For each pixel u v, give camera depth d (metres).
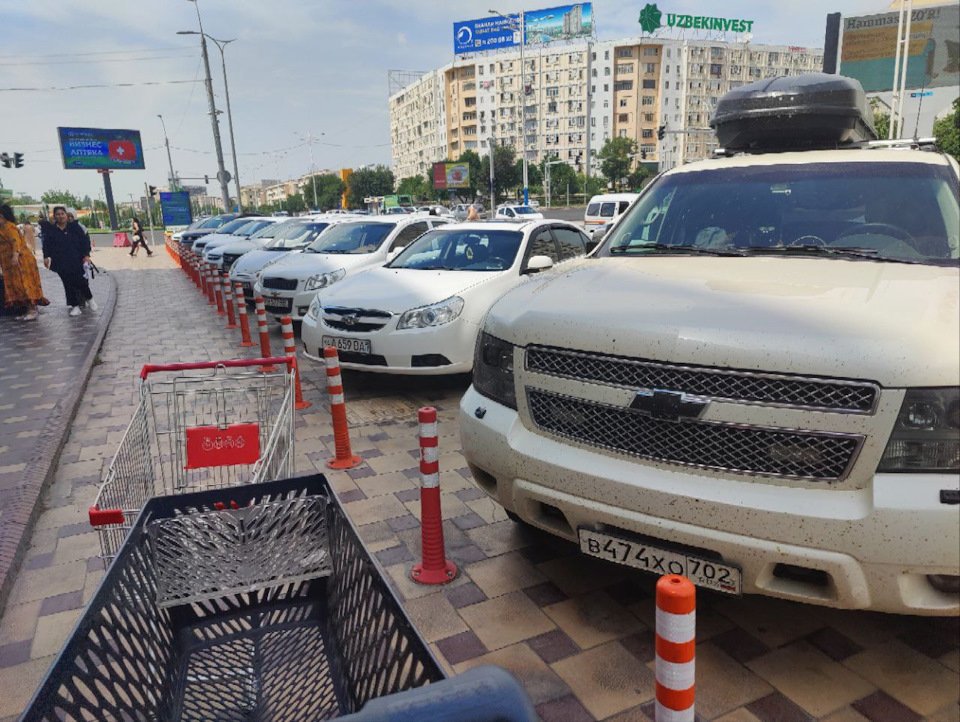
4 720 2.40
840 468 2.04
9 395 6.72
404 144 164.38
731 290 2.57
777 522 2.07
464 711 0.75
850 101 4.02
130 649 1.76
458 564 3.29
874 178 3.33
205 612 2.20
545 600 2.97
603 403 2.40
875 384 1.98
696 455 2.23
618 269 3.15
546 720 2.26
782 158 3.71
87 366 7.76
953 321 2.10
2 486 4.35
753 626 2.71
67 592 3.24
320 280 8.95
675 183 3.85
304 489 2.26
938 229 2.96
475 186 87.50
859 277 2.61
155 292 15.89
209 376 3.25
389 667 1.56
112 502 2.55
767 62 123.81
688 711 1.51
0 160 33.34
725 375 2.17
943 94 31.31
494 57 125.38
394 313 5.93
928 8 29.80
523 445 2.65
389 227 9.96
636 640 2.68
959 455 1.94
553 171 96.75
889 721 2.19
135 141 61.94
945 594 2.04
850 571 2.02
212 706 1.89
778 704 2.28
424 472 3.09
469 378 6.99
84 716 1.46
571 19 115.25
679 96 117.44
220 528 2.14
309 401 6.29
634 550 2.40
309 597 2.31
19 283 11.27
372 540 3.56
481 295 6.09
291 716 1.84
